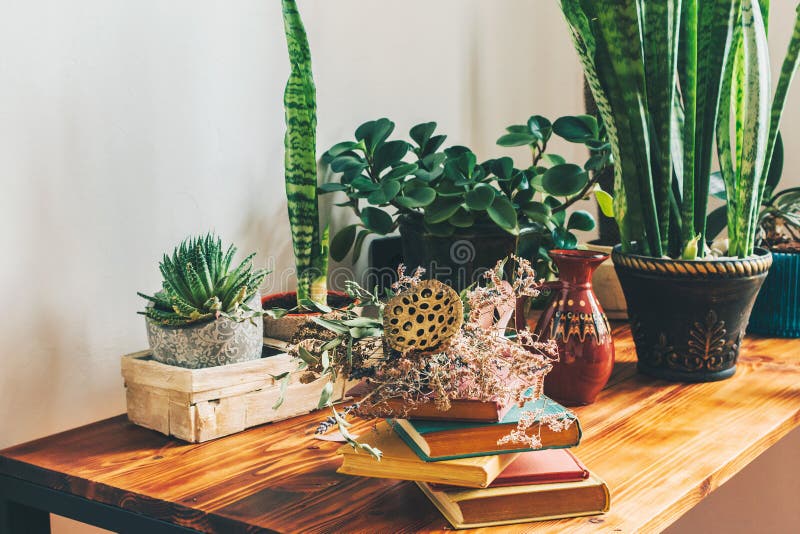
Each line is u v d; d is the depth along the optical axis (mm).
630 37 1114
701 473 869
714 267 1133
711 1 1190
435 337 793
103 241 1030
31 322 967
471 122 1630
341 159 1265
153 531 824
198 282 941
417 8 1481
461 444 774
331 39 1325
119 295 1053
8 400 955
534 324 1404
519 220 1337
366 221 1280
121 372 1013
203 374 946
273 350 1078
